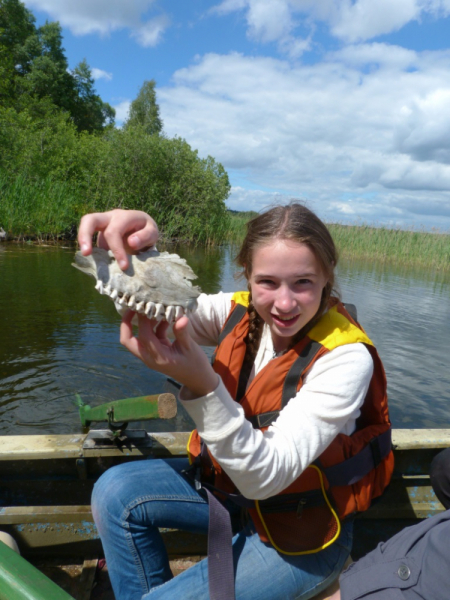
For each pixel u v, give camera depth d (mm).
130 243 994
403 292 10039
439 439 1908
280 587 1226
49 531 1785
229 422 1075
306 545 1272
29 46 34531
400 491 1951
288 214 1209
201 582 1240
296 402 1207
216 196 17594
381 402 1398
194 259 13031
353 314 1604
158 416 1612
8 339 5000
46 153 17438
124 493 1356
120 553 1353
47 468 1857
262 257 1201
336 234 17828
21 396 3805
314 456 1170
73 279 8406
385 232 17484
